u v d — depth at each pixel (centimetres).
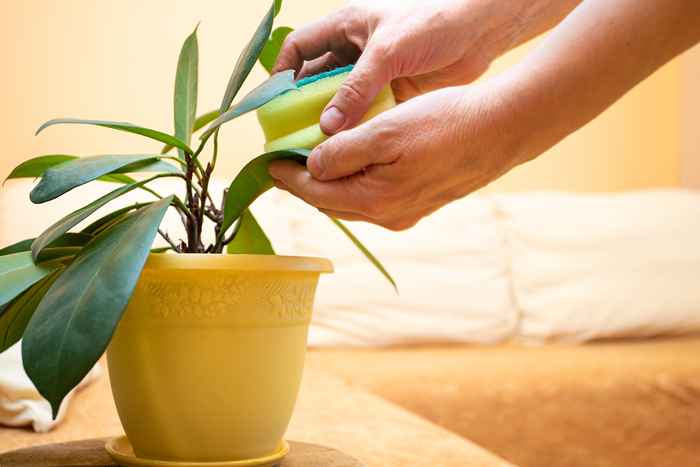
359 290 327
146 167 117
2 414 133
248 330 111
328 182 124
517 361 290
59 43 321
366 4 136
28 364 100
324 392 162
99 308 101
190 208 118
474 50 143
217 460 112
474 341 338
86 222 262
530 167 398
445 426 255
